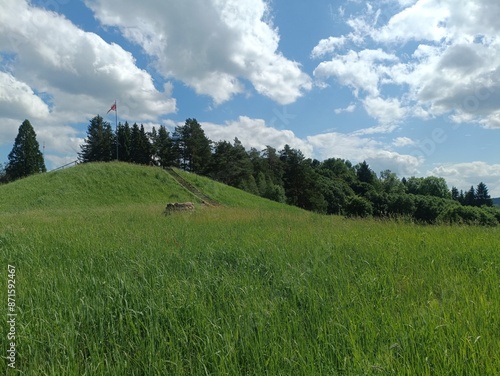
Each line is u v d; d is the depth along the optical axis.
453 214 15.58
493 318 3.21
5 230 9.85
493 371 2.38
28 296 4.09
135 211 21.12
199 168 73.44
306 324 3.41
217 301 3.90
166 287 4.25
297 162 70.50
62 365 2.74
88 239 7.92
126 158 76.88
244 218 15.17
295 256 5.91
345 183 79.12
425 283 4.44
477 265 5.23
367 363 2.50
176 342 3.05
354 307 3.65
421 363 2.55
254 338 3.05
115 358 2.86
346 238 7.60
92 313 3.60
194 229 10.53
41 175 37.22
